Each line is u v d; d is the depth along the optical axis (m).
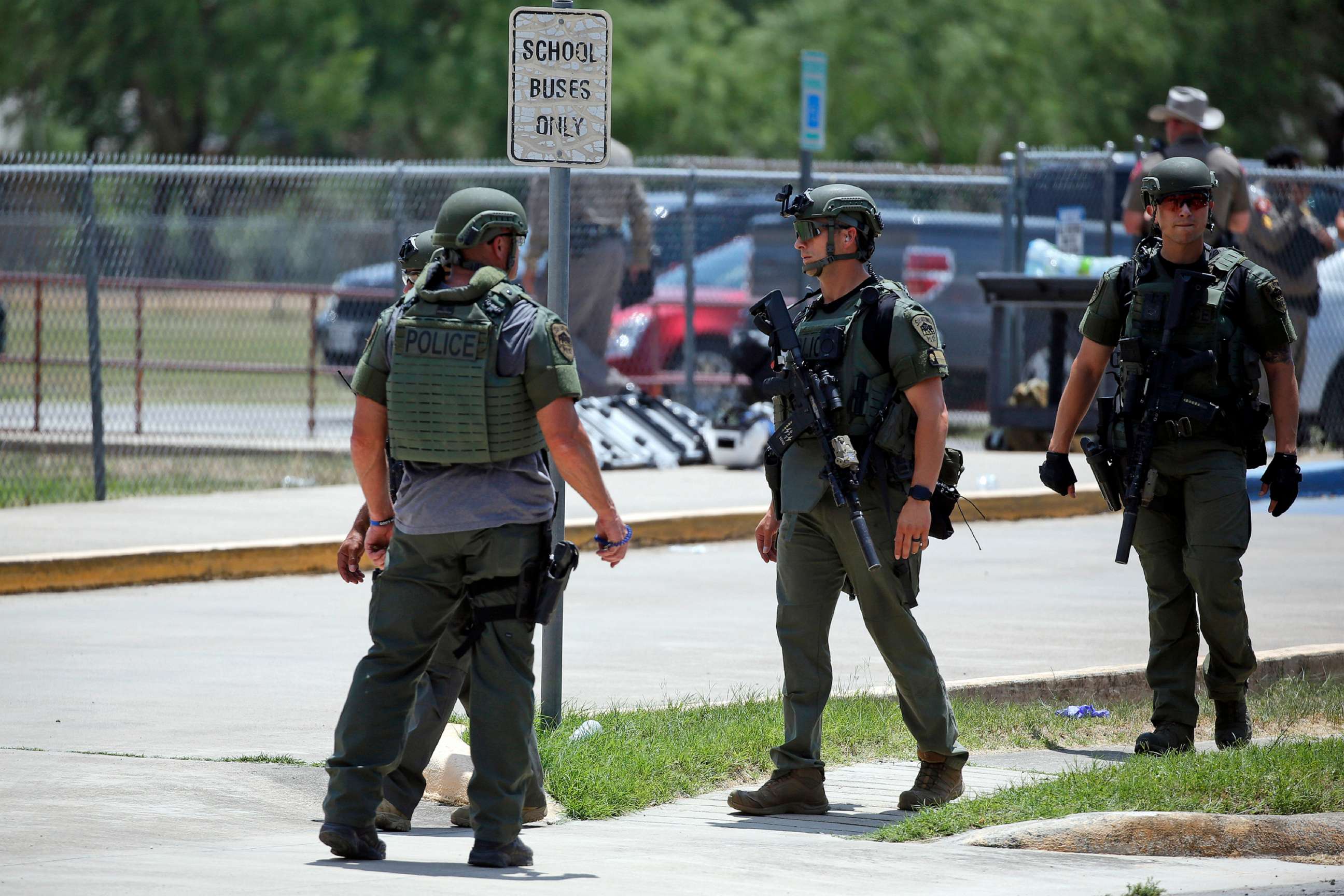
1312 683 32.06
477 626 20.02
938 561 46.22
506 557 19.80
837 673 32.06
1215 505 26.23
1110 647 34.78
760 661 33.28
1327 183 63.53
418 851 20.89
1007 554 47.34
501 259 20.47
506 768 19.84
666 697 29.77
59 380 70.19
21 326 68.88
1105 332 27.30
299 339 77.50
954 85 146.38
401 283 59.06
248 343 75.38
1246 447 26.73
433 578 20.14
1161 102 151.62
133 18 148.50
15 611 38.78
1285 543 48.75
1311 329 62.94
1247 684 27.84
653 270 70.06
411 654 20.23
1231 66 152.75
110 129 160.38
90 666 32.56
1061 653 34.16
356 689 20.16
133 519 49.19
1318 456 61.69
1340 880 18.94
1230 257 26.77
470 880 18.62
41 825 21.55
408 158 169.62
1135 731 29.36
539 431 20.11
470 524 19.72
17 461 63.38
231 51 149.75
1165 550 27.17
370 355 20.58
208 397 73.56
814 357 23.38
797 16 150.62
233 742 26.61
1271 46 154.38
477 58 150.00
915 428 23.25
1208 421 26.22
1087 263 63.72
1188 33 152.12
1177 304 26.45
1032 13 149.50
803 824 23.14
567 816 23.50
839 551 23.47
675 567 45.41
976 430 74.81
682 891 18.17
